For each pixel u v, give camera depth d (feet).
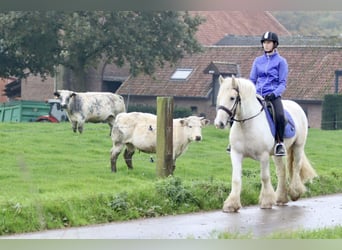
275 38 48.52
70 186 50.70
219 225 42.01
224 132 92.58
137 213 44.21
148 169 62.95
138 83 186.29
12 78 206.28
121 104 93.61
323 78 173.88
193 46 168.55
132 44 159.94
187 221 43.14
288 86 173.68
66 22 154.92
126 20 160.15
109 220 42.83
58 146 73.92
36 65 167.53
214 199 48.42
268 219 44.45
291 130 49.80
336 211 48.11
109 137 82.74
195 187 48.96
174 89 182.70
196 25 170.09
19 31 156.56
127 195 45.19
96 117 91.09
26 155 66.44
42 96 195.21
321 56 177.99
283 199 50.85
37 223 39.75
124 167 63.21
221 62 180.34
